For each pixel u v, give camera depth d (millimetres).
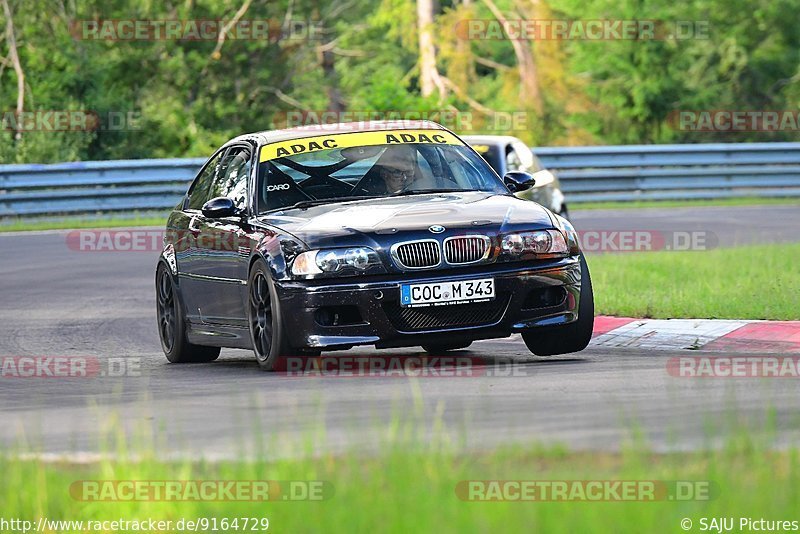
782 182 107750
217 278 33938
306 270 29578
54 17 127125
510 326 29859
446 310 29578
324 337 29469
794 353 32031
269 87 138125
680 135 145500
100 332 43500
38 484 16562
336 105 156125
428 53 134875
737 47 146125
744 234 72562
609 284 46875
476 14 136125
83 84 122625
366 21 161125
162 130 128750
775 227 77000
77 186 89062
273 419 22297
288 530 14500
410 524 13969
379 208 31312
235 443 19922
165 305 37812
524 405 22953
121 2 130750
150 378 31672
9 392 29406
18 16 125125
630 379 26312
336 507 14875
